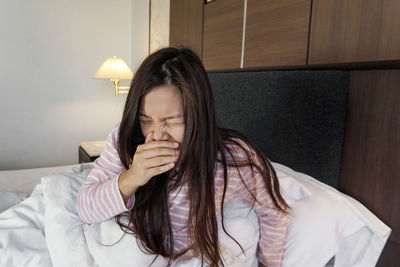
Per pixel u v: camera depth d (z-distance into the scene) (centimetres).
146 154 57
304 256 79
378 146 92
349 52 92
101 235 68
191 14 181
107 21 262
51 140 255
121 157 66
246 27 134
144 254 63
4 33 226
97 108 268
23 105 241
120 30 268
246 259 80
